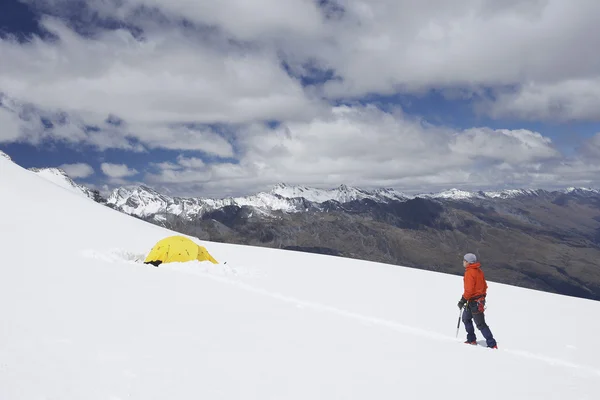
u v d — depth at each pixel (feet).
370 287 54.24
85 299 31.22
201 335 24.66
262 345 23.97
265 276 57.67
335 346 25.39
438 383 20.72
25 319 24.04
